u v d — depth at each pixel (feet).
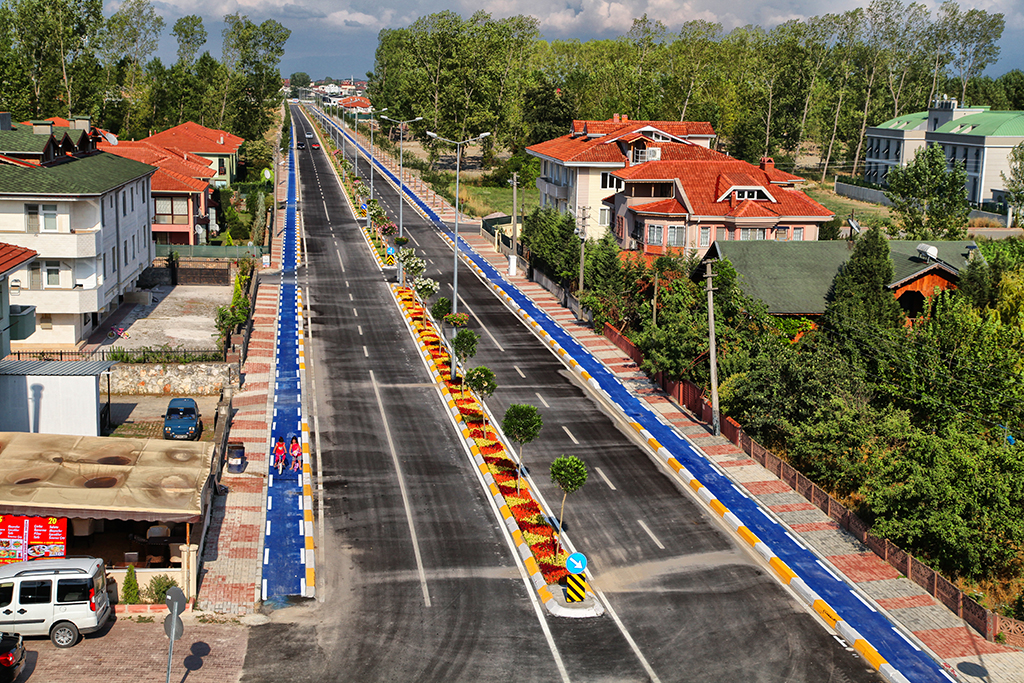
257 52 609.01
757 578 104.68
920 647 91.09
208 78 601.62
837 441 126.82
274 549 107.24
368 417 153.58
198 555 100.37
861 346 156.35
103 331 191.01
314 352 190.39
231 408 154.81
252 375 173.06
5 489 93.40
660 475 133.39
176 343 184.34
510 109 497.05
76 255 167.73
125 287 207.21
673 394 167.63
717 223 240.53
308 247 304.71
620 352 195.83
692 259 205.77
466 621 93.25
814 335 164.55
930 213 283.79
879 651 89.76
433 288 224.33
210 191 313.12
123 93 558.97
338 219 363.76
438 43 502.79
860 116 536.42
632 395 168.14
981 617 93.86
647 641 90.53
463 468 133.90
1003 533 102.37
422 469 132.87
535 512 117.50
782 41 523.70
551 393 168.86
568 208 303.68
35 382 123.13
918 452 108.99
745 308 168.04
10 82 371.56
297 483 126.41
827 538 114.32
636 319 204.54
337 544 109.40
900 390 141.38
